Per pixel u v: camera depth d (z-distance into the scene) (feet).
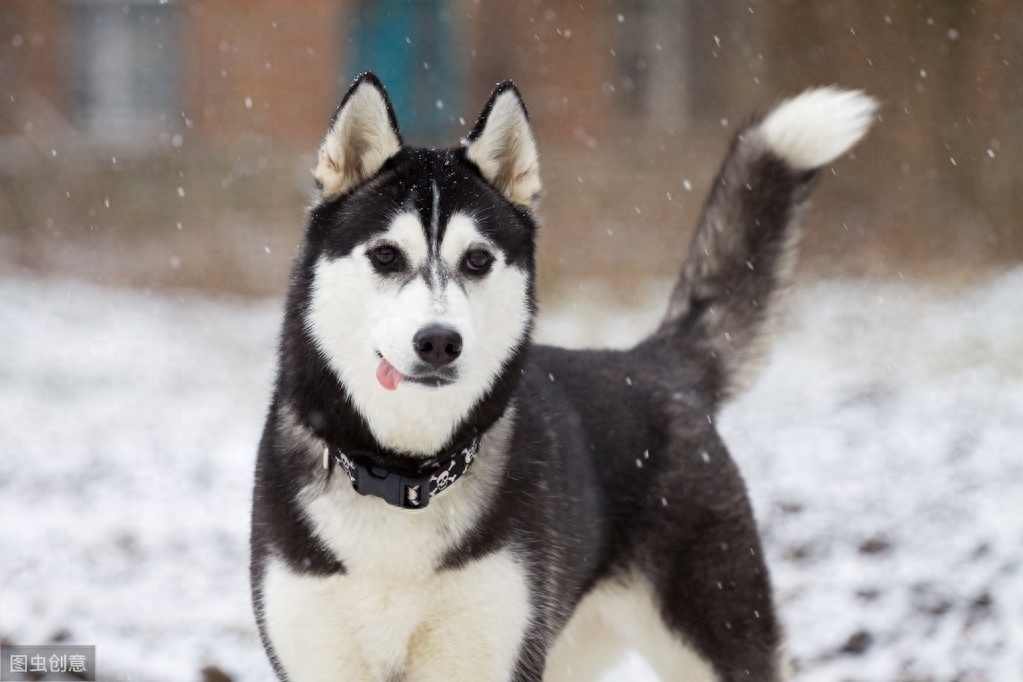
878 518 33.40
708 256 24.25
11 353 57.36
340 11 90.94
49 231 81.51
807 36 74.64
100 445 43.42
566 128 89.40
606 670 22.90
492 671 18.19
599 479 20.83
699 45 87.15
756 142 24.21
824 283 66.03
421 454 17.90
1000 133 70.95
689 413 22.18
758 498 35.88
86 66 94.84
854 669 25.18
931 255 67.31
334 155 18.86
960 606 27.40
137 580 30.53
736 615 21.70
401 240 18.03
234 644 26.66
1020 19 71.61
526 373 20.45
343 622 17.79
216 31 91.45
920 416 43.14
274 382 19.49
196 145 90.53
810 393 48.06
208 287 74.49
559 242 72.74
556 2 88.89
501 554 18.03
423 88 91.66
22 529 34.32
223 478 39.32
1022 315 54.95
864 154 71.36
